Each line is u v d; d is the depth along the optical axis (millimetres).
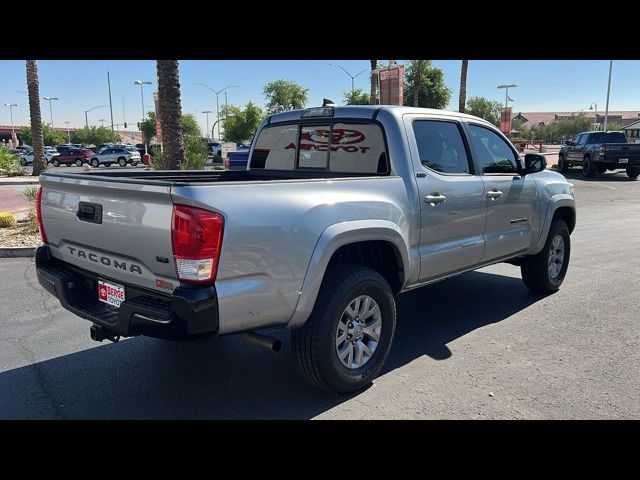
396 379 4039
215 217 2982
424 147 4434
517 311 5629
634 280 6812
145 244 3178
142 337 5000
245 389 3928
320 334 3535
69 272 3939
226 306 3072
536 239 5738
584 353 4488
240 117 57344
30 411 3625
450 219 4539
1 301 6141
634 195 16750
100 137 91875
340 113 4594
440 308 5766
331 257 3801
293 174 5035
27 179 25219
